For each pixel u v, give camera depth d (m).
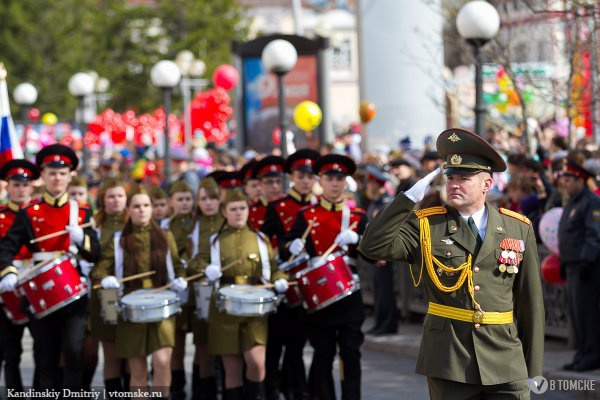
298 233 22.39
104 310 21.98
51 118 73.88
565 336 27.06
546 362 24.98
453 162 14.57
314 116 38.19
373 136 47.66
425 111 47.19
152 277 22.36
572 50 29.45
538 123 32.72
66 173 23.00
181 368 24.58
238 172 27.62
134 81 131.38
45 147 23.00
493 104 40.22
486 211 14.88
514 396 14.45
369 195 31.28
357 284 21.75
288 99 52.91
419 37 46.47
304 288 21.59
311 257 22.31
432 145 43.69
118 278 22.17
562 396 22.59
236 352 21.81
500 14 35.31
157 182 45.78
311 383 23.56
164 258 22.36
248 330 21.81
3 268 22.39
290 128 53.09
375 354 29.64
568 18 29.59
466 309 14.47
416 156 38.09
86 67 137.75
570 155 24.23
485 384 14.23
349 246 22.50
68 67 136.88
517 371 14.44
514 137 34.41
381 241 14.65
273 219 24.41
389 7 46.97
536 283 14.73
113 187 24.16
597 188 25.58
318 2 137.50
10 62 136.38
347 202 24.02
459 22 26.81
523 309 14.81
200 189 23.48
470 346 14.41
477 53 26.97
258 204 26.81
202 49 129.25
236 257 22.28
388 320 31.25
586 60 31.17
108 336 22.86
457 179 14.61
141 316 21.05
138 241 22.31
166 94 43.34
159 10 132.50
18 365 24.42
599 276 23.67
